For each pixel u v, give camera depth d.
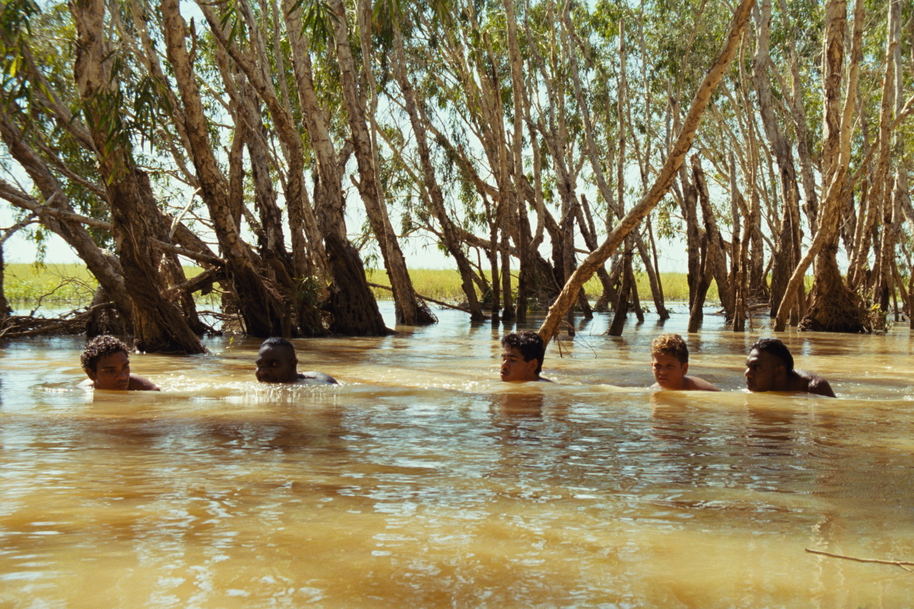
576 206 22.61
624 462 2.79
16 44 8.70
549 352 9.88
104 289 12.74
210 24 11.29
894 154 20.20
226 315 15.04
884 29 20.73
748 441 3.27
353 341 12.14
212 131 17.41
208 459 2.81
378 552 1.72
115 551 1.71
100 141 9.30
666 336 5.58
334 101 19.02
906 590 1.51
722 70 6.84
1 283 13.62
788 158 18.73
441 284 36.56
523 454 2.94
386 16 11.43
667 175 7.41
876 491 2.36
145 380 5.70
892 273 21.20
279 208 14.02
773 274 20.86
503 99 22.44
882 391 5.90
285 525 1.93
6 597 1.43
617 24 23.19
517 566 1.63
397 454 2.93
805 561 1.69
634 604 1.44
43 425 3.65
